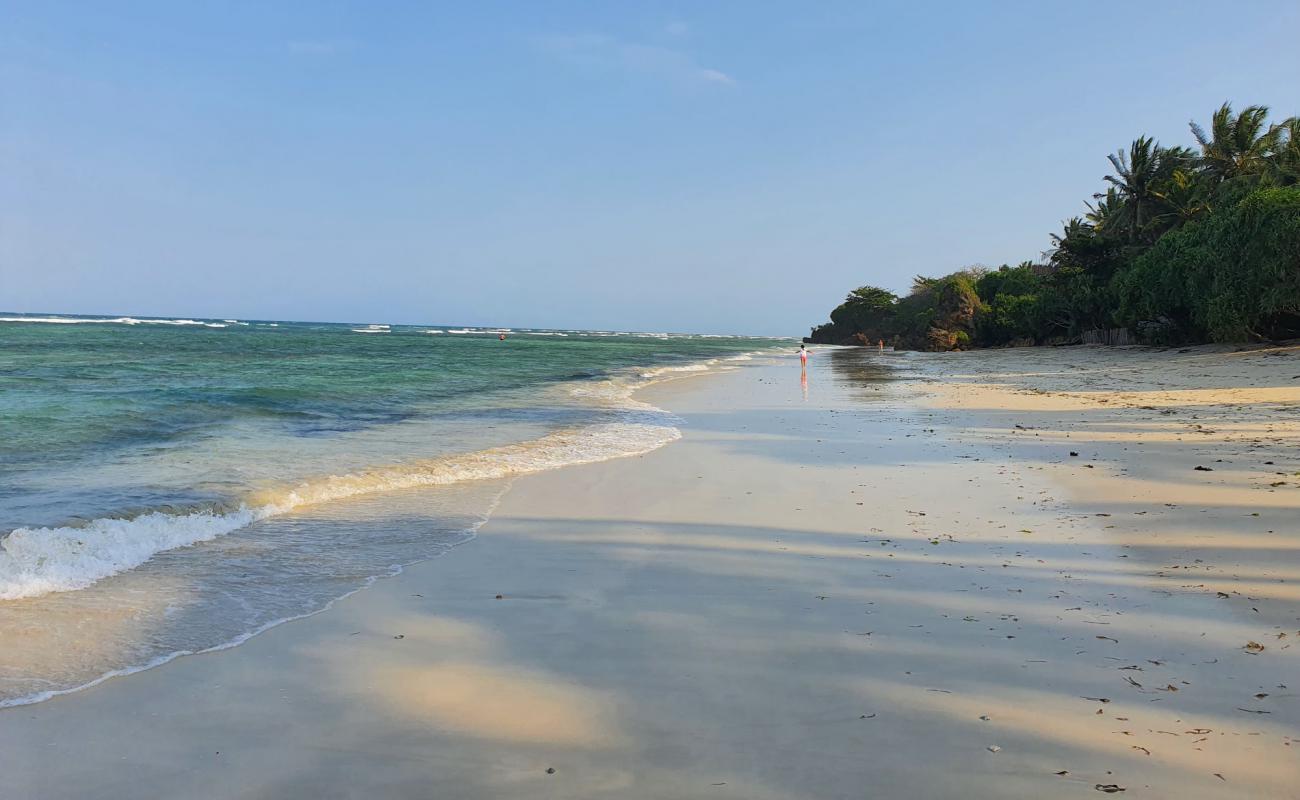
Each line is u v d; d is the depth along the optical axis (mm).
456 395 22578
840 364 49188
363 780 3164
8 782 3158
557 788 3078
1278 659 4156
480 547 6977
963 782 3068
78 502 8062
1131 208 53250
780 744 3410
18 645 4633
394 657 4488
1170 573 5684
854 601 5383
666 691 3986
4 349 40625
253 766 3291
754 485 9797
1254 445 10938
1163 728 3475
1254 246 30891
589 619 5113
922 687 3973
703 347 96062
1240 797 2939
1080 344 54406
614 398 22703
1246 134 46250
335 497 9000
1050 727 3512
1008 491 8953
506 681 4137
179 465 10398
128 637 4793
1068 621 4852
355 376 28516
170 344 53062
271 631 4910
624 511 8391
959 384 27891
